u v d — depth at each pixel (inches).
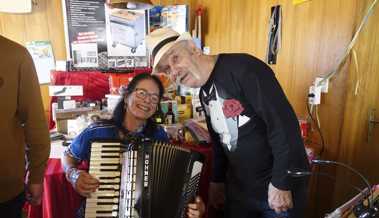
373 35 59.4
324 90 66.7
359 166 64.4
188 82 49.1
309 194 72.4
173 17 110.5
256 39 89.3
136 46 109.9
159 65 48.2
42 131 46.4
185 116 92.6
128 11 107.0
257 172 49.8
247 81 44.0
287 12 75.9
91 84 97.2
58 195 58.0
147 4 91.0
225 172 58.9
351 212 35.8
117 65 109.4
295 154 43.1
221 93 47.1
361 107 62.3
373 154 65.4
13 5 100.0
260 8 86.4
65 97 93.0
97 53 107.4
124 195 45.5
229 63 45.5
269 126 43.9
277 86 44.3
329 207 68.4
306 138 71.6
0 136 41.0
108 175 46.9
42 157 47.2
